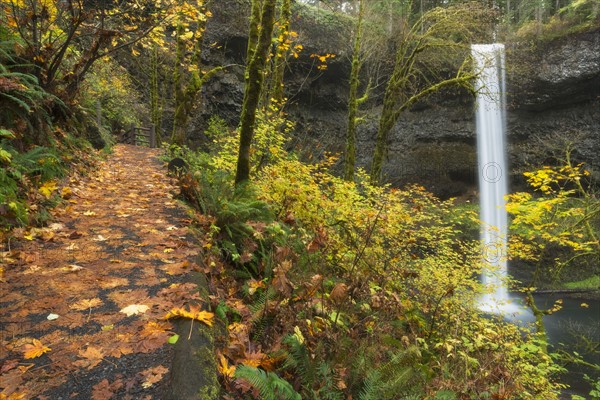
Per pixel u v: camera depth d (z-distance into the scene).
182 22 9.34
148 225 4.50
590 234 10.13
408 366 2.90
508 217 30.00
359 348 3.02
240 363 2.38
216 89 26.92
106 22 9.47
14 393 1.68
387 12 20.30
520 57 24.11
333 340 3.06
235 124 27.77
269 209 5.68
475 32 13.48
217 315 2.70
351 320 3.61
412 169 32.78
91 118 11.12
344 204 6.83
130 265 3.27
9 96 4.87
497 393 3.85
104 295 2.70
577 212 9.42
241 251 4.61
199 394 1.75
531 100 29.05
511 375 4.51
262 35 6.11
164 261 3.41
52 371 1.86
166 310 2.50
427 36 13.39
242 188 6.07
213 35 26.62
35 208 4.21
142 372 1.86
